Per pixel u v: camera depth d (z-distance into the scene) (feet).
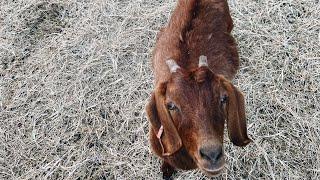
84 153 4.26
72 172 4.16
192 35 3.71
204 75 2.89
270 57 4.60
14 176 4.20
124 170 4.16
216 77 2.93
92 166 4.20
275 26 4.80
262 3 4.94
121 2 5.16
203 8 3.84
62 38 4.98
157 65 3.82
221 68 3.71
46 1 5.25
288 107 4.29
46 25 5.13
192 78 2.89
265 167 4.06
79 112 4.47
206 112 2.83
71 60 4.81
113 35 4.92
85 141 4.33
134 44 4.82
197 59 3.61
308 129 4.18
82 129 4.39
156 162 4.17
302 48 4.64
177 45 3.67
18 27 5.10
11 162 4.28
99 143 4.32
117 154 4.23
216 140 2.79
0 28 5.10
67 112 4.48
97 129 4.37
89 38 4.94
